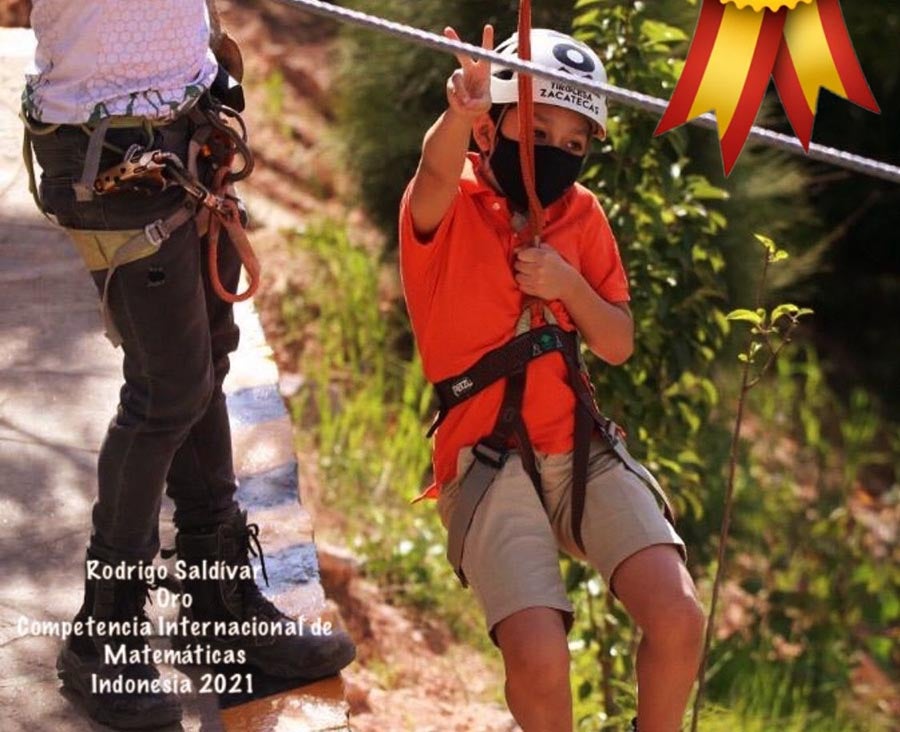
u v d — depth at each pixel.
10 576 12.55
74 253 17.30
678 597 10.15
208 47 10.84
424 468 24.17
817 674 24.17
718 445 23.70
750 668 23.05
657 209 18.41
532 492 10.65
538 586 10.19
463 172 11.05
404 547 21.31
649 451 18.97
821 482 30.52
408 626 19.84
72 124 10.23
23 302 16.28
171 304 10.52
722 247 23.05
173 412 10.77
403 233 10.84
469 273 10.83
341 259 27.58
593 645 18.88
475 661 19.84
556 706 9.98
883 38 33.69
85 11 10.06
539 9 21.80
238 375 15.72
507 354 10.77
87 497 13.50
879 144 35.53
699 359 19.83
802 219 27.92
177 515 11.95
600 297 11.20
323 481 22.75
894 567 28.88
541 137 10.88
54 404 14.70
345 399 25.09
